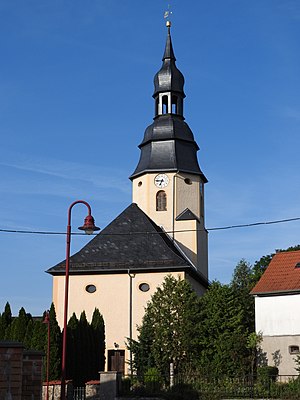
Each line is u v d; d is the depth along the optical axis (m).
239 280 79.94
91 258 45.09
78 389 30.33
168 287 38.50
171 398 28.27
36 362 19.44
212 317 37.81
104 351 39.84
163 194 49.75
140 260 44.50
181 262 43.81
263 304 41.50
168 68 51.91
